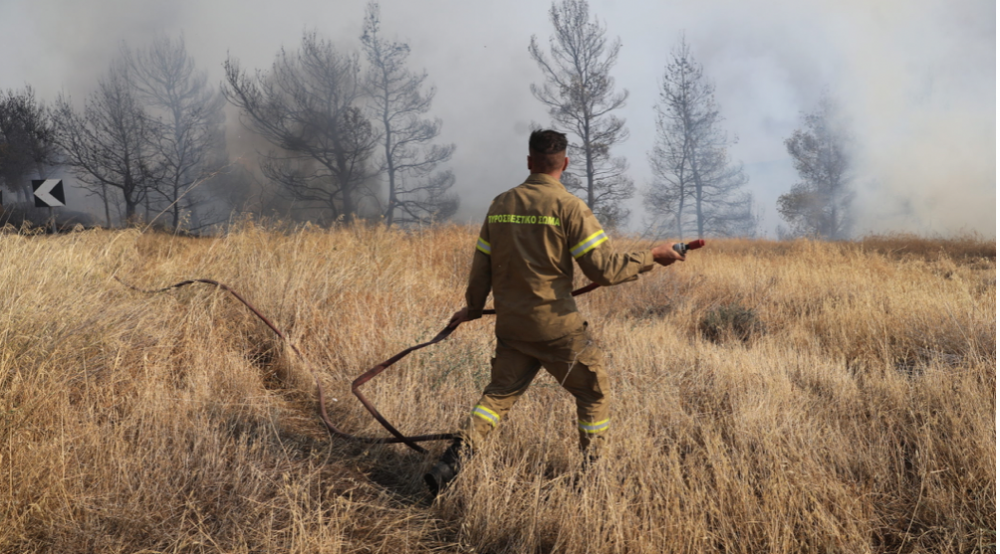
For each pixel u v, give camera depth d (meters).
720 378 3.81
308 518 2.26
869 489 2.54
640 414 3.21
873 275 8.07
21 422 2.57
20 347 3.16
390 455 2.96
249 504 2.37
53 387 2.96
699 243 2.43
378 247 7.17
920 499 2.43
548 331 2.47
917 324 4.81
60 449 2.47
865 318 5.16
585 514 2.21
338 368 4.03
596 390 2.61
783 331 5.36
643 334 4.94
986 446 2.62
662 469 2.62
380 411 3.31
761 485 2.55
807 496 2.39
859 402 3.43
